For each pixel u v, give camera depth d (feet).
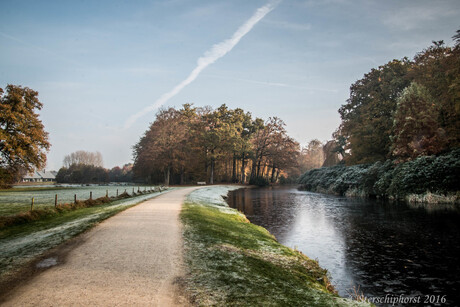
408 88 107.24
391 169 108.78
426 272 30.71
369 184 117.60
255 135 290.56
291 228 56.80
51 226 43.62
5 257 25.64
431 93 108.06
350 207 85.66
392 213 68.95
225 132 240.73
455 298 24.68
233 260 25.23
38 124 135.23
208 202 85.71
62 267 22.02
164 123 223.30
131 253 25.66
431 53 121.60
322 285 25.49
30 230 42.04
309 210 82.58
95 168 359.25
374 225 56.29
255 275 22.20
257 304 16.89
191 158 222.48
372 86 156.35
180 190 146.72
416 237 45.16
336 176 159.74
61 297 16.44
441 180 81.92
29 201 87.04
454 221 55.16
